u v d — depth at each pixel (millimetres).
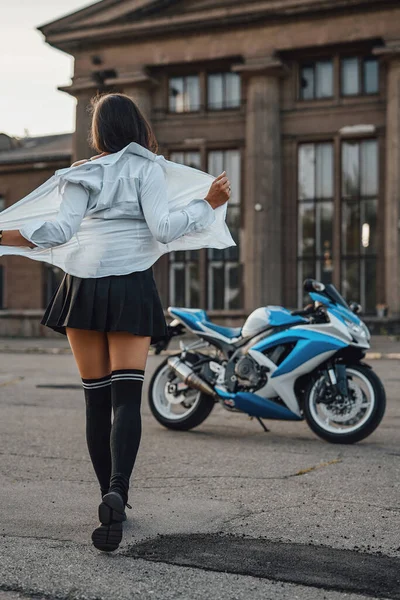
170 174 3703
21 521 4094
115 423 3486
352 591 3076
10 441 6637
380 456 6078
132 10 32531
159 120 33531
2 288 39219
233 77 32750
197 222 3539
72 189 3432
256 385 6996
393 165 29609
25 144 48562
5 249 3441
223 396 7098
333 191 31250
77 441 6645
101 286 3498
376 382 6625
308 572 3291
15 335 34094
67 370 14867
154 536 3814
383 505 4477
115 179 3479
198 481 5105
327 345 6660
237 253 32594
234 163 32844
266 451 6285
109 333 3543
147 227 3555
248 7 30984
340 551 3594
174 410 8961
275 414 7008
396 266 29469
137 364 3541
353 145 31141
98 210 3475
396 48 29188
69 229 3379
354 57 30953
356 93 30953
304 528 3984
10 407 9008
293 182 31656
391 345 23078
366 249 30906
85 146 34250
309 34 30734
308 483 5066
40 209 3561
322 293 6898
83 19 33531
